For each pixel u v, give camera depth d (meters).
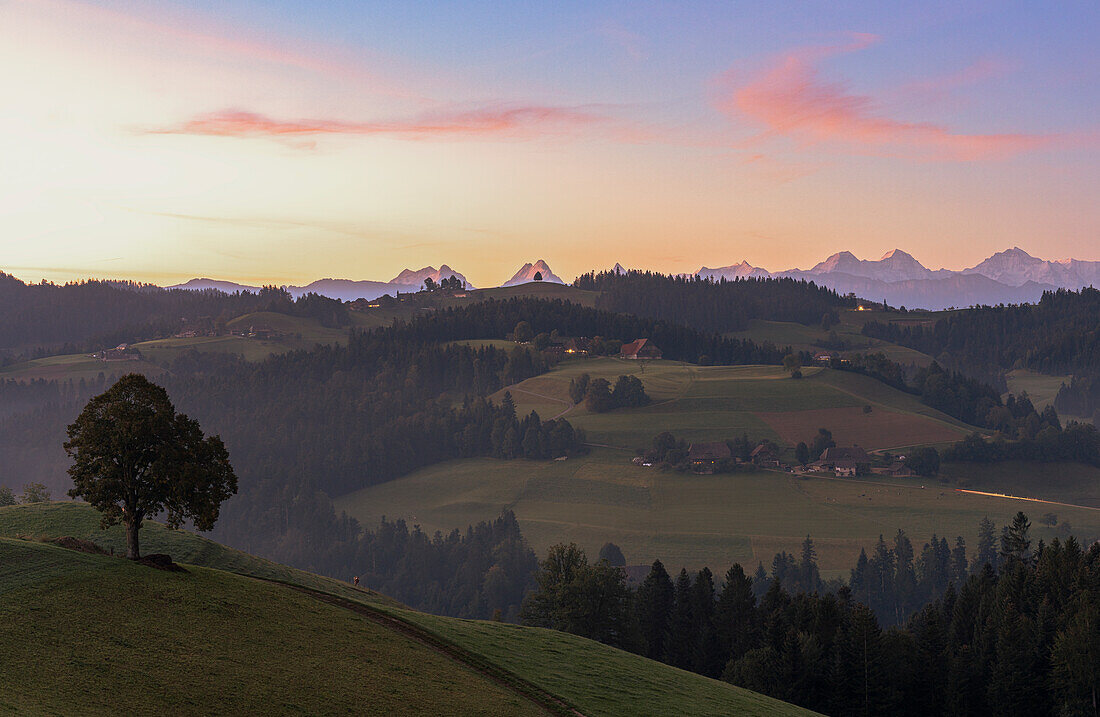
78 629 39.12
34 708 30.47
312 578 76.88
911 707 94.62
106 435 50.31
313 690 40.09
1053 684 88.00
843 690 92.50
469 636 60.81
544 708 47.75
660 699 56.84
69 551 48.88
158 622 42.56
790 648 96.88
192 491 51.19
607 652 69.81
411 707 41.41
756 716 59.38
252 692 37.94
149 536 73.44
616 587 98.94
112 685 34.69
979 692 94.25
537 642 66.06
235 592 50.94
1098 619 90.44
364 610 59.66
